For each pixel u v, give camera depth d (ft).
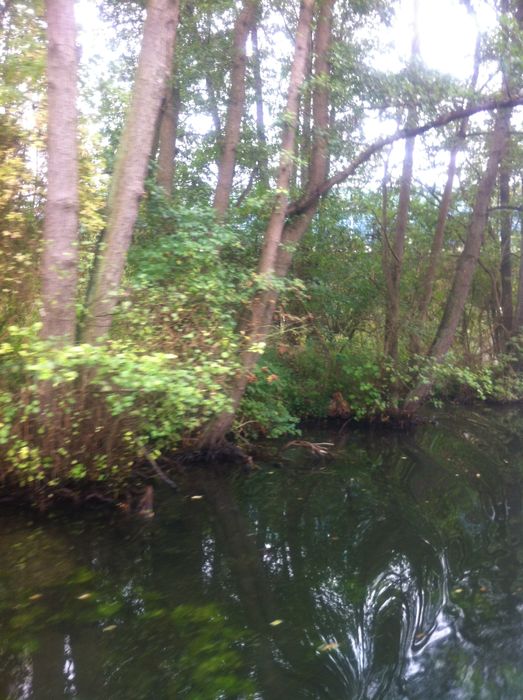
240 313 29.27
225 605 15.85
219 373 21.89
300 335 40.60
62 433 20.68
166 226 28.63
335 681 12.69
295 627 14.84
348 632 14.67
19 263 22.97
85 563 18.21
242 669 12.97
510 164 53.11
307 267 43.75
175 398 19.44
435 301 57.41
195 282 24.99
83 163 25.05
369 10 37.42
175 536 20.66
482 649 14.02
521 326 58.65
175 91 39.04
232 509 23.70
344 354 44.09
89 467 22.22
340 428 42.27
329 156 36.24
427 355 44.86
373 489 26.99
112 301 21.25
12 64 24.43
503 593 16.81
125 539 20.17
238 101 36.29
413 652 13.83
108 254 21.90
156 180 32.50
